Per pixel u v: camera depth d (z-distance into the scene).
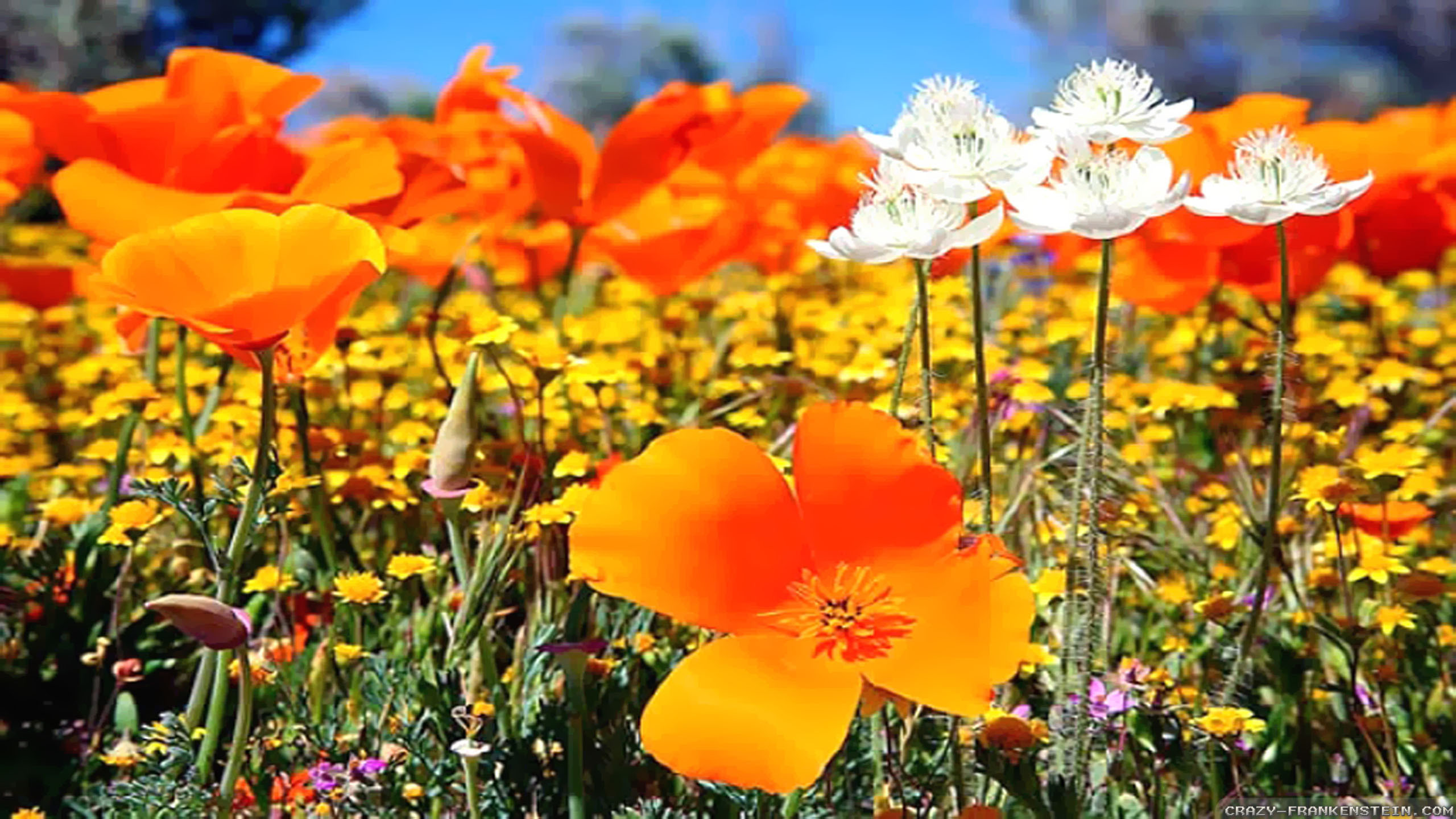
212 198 0.37
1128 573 0.39
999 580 0.25
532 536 0.34
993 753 0.27
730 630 0.26
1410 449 0.38
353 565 0.40
